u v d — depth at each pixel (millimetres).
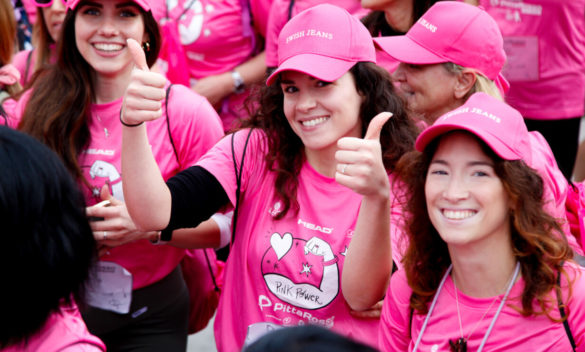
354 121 5090
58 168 3352
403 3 6871
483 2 9102
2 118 6582
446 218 4176
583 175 8172
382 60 7227
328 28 4984
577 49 9367
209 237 6043
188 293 6773
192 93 6242
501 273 4207
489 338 4168
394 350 4613
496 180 4082
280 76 5145
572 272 4176
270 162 5184
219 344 5305
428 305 4426
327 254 4926
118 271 6043
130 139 4664
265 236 5090
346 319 4945
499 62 6043
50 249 3230
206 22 8773
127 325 6289
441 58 5891
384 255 4648
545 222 4168
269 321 5035
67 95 5926
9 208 3148
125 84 6039
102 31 5820
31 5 9945
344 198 5020
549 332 4086
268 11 8812
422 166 4391
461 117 4125
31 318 3283
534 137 5824
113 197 5766
